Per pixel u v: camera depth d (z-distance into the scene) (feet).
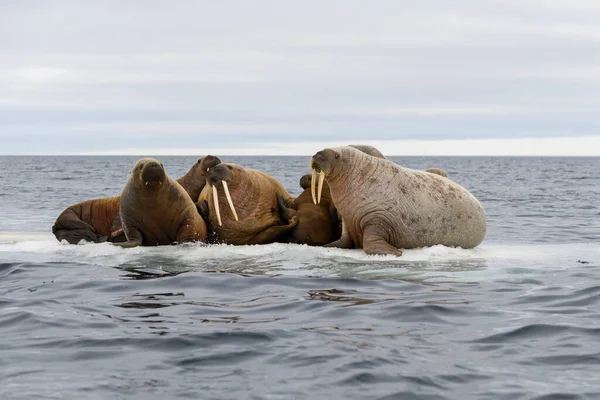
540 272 38.86
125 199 48.08
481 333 25.70
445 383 20.30
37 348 23.66
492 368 21.63
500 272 38.75
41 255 44.47
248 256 43.57
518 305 30.53
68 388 19.81
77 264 40.98
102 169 314.14
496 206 100.78
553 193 137.39
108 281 35.60
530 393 19.56
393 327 26.50
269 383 20.22
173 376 20.85
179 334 25.07
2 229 63.67
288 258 42.83
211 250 45.65
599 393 19.53
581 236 61.00
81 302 30.94
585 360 22.47
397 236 45.91
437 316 28.30
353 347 23.61
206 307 29.86
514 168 379.55
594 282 35.94
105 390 19.69
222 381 20.40
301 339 24.61
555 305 30.55
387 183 46.24
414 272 38.55
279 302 30.83
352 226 46.93
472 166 435.12
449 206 46.75
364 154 47.32
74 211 53.26
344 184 46.57
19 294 32.86
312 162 45.85
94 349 23.45
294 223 49.88
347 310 29.22
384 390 19.71
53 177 210.79
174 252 44.98
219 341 24.29
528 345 24.18
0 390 19.62
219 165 48.21
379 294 32.68
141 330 25.79
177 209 47.62
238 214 49.29
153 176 45.34
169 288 33.99
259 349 23.36
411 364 21.85
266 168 319.68
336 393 19.48
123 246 46.83
